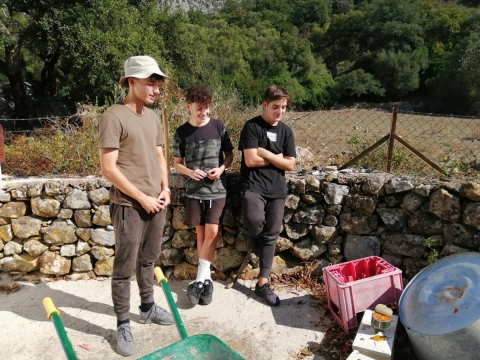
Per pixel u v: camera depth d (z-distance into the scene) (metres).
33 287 3.33
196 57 19.20
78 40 14.27
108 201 3.31
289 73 38.19
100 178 3.38
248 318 2.88
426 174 3.62
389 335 2.32
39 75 22.78
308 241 3.33
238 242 3.33
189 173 2.89
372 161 4.48
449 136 8.93
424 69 37.38
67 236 3.38
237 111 6.27
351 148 6.28
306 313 2.91
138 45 15.00
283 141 2.94
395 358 2.41
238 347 2.57
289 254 3.43
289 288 3.23
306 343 2.60
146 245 2.64
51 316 1.74
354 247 3.21
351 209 3.20
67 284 3.37
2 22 14.69
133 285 3.34
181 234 3.38
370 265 2.93
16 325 2.83
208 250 3.03
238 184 3.12
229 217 3.30
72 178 3.46
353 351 2.27
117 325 2.60
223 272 3.41
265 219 2.96
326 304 3.00
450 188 2.87
